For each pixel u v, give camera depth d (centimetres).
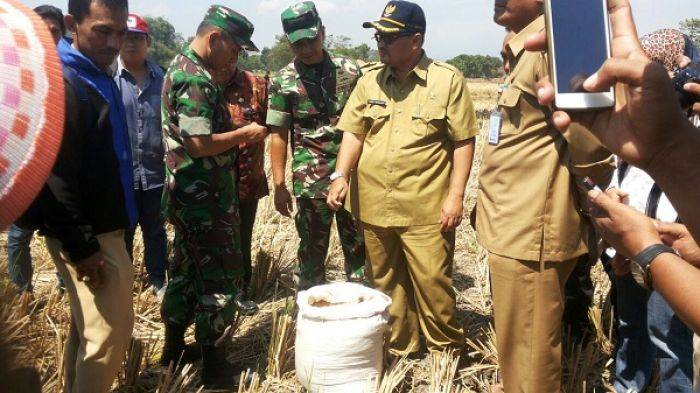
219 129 348
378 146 361
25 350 116
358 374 318
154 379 355
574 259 294
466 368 370
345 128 374
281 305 463
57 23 407
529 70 274
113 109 288
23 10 150
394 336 388
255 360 385
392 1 346
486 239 300
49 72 140
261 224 611
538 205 281
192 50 334
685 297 126
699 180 116
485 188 302
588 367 348
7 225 130
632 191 295
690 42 322
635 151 120
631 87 116
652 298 276
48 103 137
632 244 137
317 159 429
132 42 436
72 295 274
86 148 258
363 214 372
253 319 439
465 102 353
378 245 376
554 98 125
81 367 274
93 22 265
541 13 278
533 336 292
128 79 445
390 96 359
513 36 297
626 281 312
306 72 424
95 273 261
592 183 275
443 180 360
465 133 350
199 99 323
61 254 269
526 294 290
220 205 339
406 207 357
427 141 354
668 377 279
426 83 352
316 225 436
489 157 298
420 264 361
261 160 461
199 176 332
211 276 340
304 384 325
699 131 117
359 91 372
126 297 277
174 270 364
